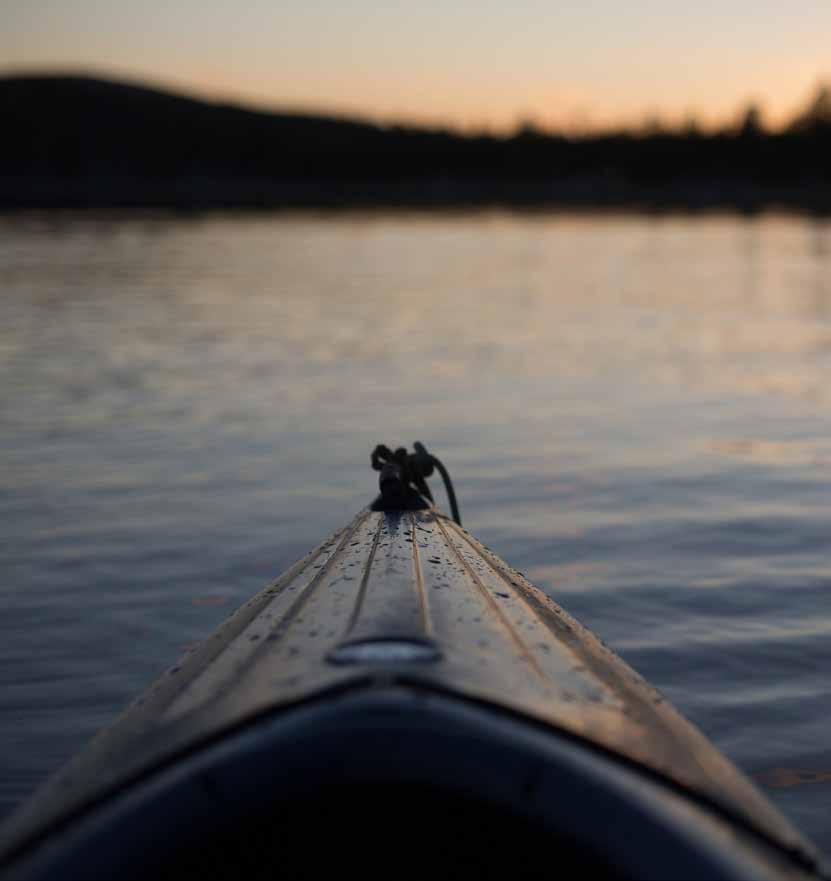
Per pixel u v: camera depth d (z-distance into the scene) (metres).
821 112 153.12
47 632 4.91
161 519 6.80
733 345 16.52
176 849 1.48
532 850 1.59
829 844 3.12
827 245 56.50
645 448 9.08
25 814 1.63
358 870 1.60
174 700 1.96
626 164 158.62
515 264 39.12
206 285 26.89
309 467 8.25
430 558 2.97
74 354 14.46
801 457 8.74
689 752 1.85
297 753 1.50
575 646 2.38
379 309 21.70
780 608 5.18
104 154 137.12
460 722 1.53
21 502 7.22
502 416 10.48
